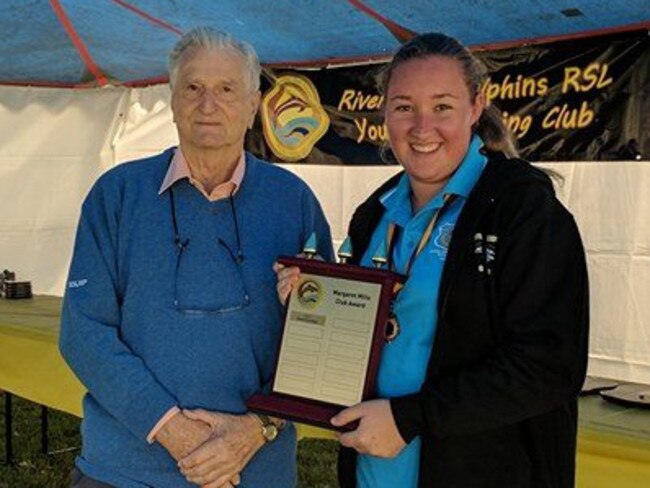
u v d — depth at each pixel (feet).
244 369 5.95
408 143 5.15
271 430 5.96
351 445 4.82
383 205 5.70
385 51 13.62
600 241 11.84
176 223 6.01
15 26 12.94
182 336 5.85
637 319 11.63
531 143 12.32
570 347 4.57
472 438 4.86
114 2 11.56
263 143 15.49
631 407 7.45
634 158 11.35
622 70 11.39
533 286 4.62
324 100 14.66
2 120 16.63
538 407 4.60
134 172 6.26
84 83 17.12
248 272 6.03
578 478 6.61
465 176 5.15
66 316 6.06
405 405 4.74
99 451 6.05
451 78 5.05
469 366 4.78
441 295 4.89
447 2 10.55
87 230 6.15
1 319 12.00
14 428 15.98
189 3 11.40
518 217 4.72
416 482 5.14
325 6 11.12
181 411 5.73
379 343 5.05
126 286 6.00
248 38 13.20
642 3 10.20
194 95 5.92
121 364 5.78
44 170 17.10
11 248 16.81
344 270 5.24
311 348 5.24
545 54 12.12
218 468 5.68
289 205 6.40
